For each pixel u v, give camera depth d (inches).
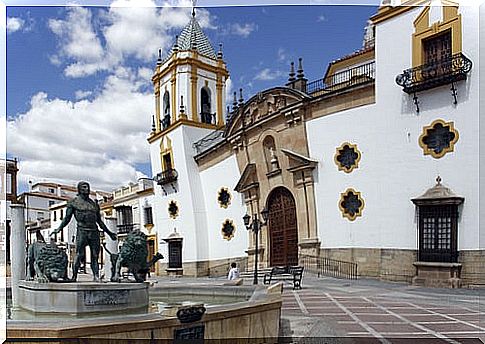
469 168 638.5
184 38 1307.8
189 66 1268.5
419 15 701.9
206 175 1173.7
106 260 619.8
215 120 1296.8
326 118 843.4
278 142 944.3
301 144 891.4
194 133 1245.1
